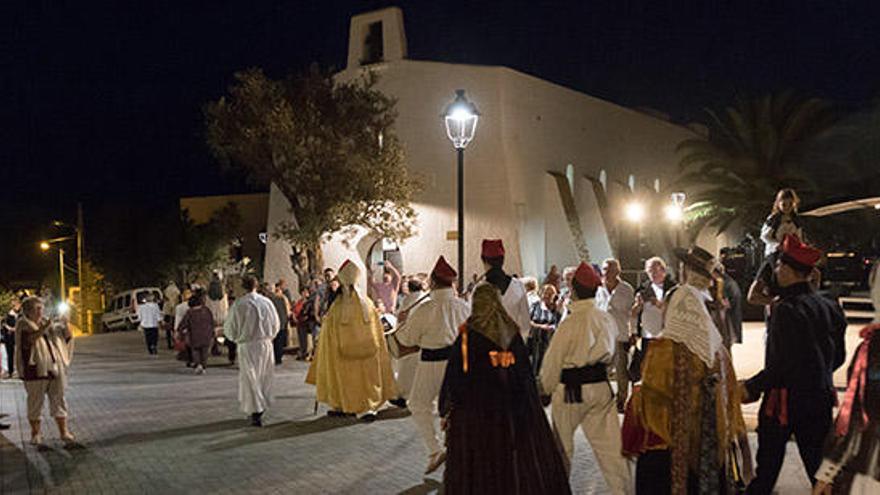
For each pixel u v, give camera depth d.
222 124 21.66
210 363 19.94
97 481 8.16
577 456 8.55
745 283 23.97
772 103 32.22
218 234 46.84
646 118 36.59
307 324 19.42
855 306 27.38
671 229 37.16
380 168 21.67
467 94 25.41
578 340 6.28
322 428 10.55
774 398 5.71
